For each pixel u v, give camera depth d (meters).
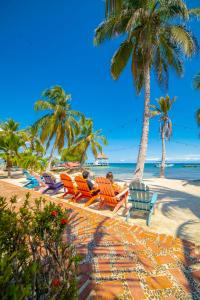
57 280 1.37
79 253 3.26
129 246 3.56
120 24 9.79
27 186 10.31
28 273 1.19
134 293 2.38
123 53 10.72
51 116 21.02
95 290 2.42
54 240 1.77
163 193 9.33
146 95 10.01
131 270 2.83
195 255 3.28
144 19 9.47
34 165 20.45
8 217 1.73
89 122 29.30
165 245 3.61
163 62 11.30
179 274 2.77
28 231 1.79
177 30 9.10
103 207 6.23
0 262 1.05
